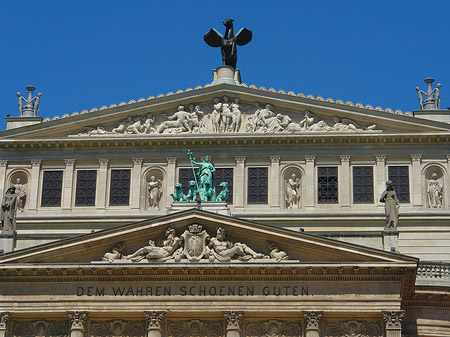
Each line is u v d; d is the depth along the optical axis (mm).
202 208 71875
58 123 82312
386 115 81062
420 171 80875
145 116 82625
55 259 69500
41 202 81562
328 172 81125
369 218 79438
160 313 68688
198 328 69438
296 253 69250
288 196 80812
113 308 68938
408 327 72312
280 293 68812
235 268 68625
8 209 72438
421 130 81000
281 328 69125
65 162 82250
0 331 68750
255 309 68562
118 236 69438
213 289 69062
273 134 81188
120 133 82312
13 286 69562
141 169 81875
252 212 80250
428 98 83312
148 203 81312
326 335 68812
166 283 69312
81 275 69375
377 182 80625
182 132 82000
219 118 81938
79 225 80500
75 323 68750
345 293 68500
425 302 72750
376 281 68562
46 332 69562
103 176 81812
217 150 81812
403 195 80562
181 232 70062
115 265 68875
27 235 77375
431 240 79500
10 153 82562
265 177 81250
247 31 87125
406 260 68062
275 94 81875
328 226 79688
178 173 81750
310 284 68875
